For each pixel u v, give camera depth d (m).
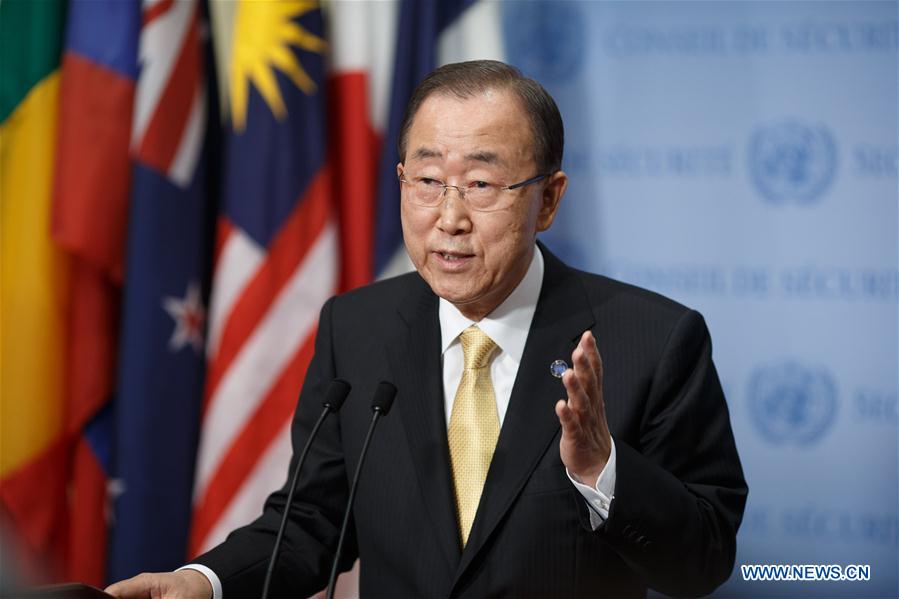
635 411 6.52
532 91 6.46
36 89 13.46
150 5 13.27
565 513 6.25
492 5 14.10
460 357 6.93
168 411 13.21
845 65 15.30
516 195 6.31
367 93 13.82
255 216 13.15
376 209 13.73
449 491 6.46
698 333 6.82
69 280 13.45
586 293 7.09
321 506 7.18
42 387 13.18
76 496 13.47
